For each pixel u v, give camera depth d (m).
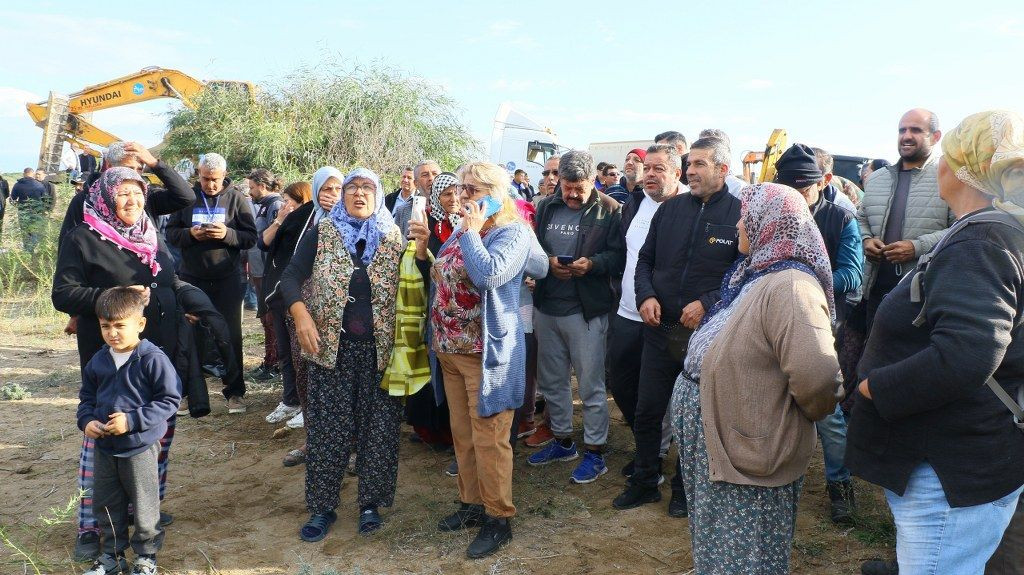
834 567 3.46
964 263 1.94
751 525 2.41
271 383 6.69
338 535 3.83
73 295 3.33
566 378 4.76
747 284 2.51
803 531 3.81
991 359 1.88
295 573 3.44
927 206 4.19
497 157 21.81
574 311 4.48
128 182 3.48
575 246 4.50
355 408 3.83
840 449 3.84
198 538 3.78
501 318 3.46
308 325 3.57
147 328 3.51
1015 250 1.92
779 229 2.41
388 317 3.76
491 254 3.37
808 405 2.28
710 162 3.72
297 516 4.06
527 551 3.64
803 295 2.28
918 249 4.02
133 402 3.21
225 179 5.95
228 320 5.70
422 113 17.12
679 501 4.02
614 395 4.54
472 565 3.50
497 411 3.49
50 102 17.69
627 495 4.16
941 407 2.05
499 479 3.57
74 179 14.13
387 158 15.98
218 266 5.56
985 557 2.10
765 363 2.35
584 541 3.73
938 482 2.09
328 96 16.27
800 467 2.41
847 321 4.40
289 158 15.62
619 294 5.22
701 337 2.63
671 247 3.87
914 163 4.32
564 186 4.53
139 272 3.51
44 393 6.35
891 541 3.65
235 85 16.05
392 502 3.93
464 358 3.58
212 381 6.82
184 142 15.62
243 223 5.84
